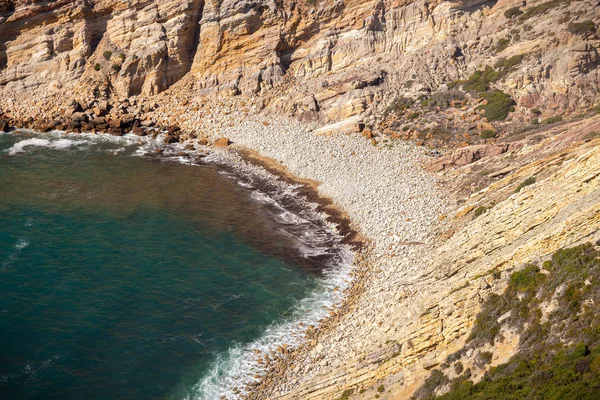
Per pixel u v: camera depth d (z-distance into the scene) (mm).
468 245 49469
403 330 41844
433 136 80625
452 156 71250
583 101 81125
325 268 58125
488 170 65938
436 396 34188
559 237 39188
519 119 80812
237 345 47594
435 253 54219
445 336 38500
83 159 80938
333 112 88875
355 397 38906
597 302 32531
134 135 90000
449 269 48250
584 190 41969
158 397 42469
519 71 84938
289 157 81438
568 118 78188
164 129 90938
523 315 35250
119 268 56688
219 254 59906
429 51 93750
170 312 51031
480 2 95500
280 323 50219
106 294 52781
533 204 45344
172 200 70562
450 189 66500
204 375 44469
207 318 50531
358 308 50750
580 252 36281
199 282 55312
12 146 84375
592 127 60156
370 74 92250
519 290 37094
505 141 73500
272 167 80062
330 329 48844
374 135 83250
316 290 54719
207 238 62688
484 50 92188
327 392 40875
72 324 48781
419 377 36938
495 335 35594
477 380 33531
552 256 37750
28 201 68250
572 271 35188
